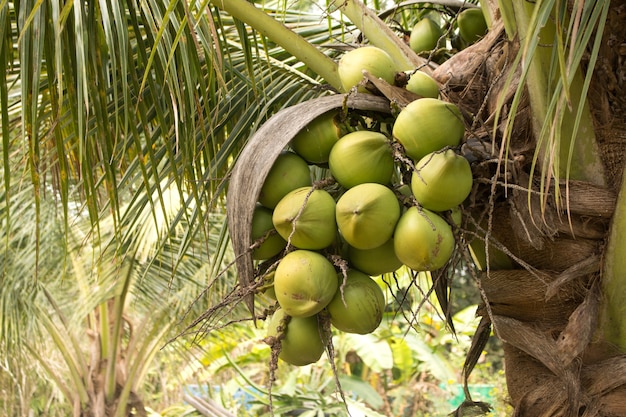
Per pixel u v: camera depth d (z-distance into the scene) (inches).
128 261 225.0
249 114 96.5
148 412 297.7
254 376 369.4
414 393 331.9
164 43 81.0
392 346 312.8
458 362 334.0
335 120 69.6
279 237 69.7
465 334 273.7
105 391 262.1
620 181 72.0
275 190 68.2
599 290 74.3
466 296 331.0
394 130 66.4
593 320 73.0
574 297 76.7
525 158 74.2
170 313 241.1
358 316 66.1
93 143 105.6
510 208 73.2
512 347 82.7
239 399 329.7
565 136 73.0
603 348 74.6
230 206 68.1
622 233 71.1
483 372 331.9
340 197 66.4
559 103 57.9
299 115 68.2
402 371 321.1
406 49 88.7
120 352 267.6
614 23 72.9
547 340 74.8
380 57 72.3
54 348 279.1
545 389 76.7
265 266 71.5
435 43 103.2
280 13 122.9
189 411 288.2
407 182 70.1
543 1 62.7
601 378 73.6
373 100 70.8
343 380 301.4
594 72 73.5
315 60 87.5
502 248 65.7
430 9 118.1
